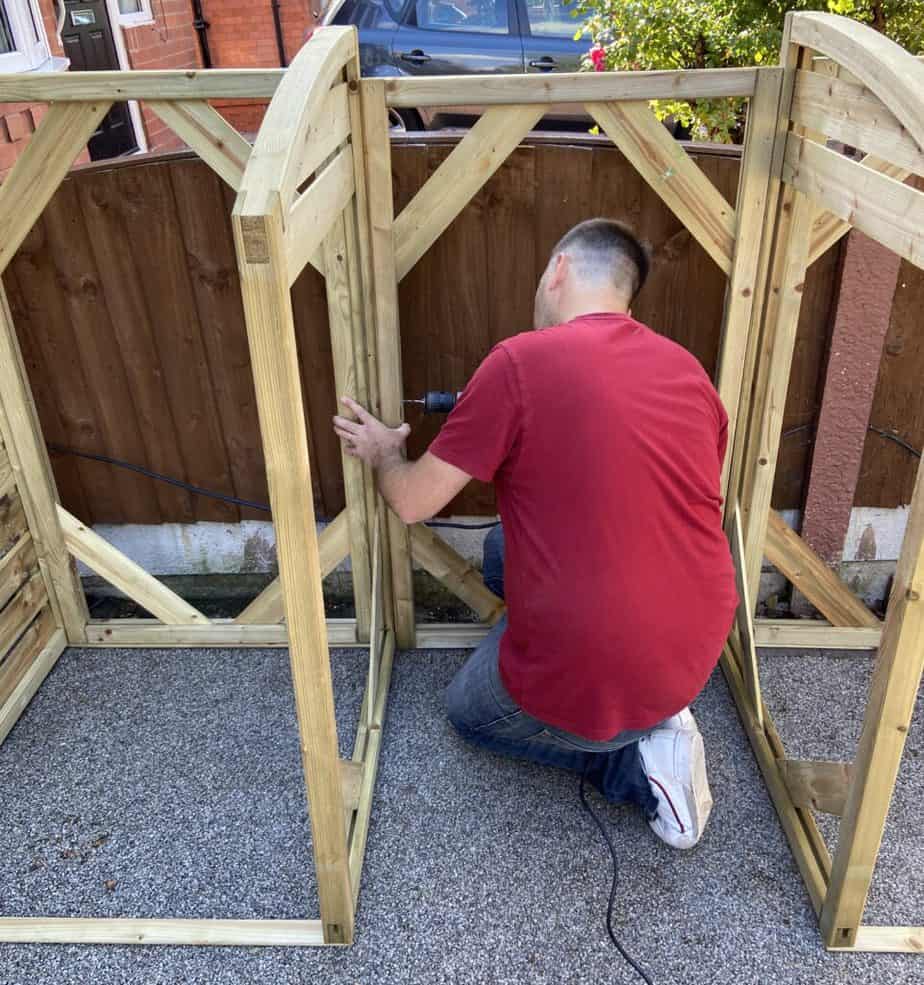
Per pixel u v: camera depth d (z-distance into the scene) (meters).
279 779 2.11
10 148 2.95
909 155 1.32
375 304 2.07
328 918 1.68
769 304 2.07
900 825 1.96
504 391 1.57
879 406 2.42
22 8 3.62
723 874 1.84
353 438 1.97
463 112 3.82
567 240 1.74
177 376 2.49
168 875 1.87
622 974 1.64
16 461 2.29
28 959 1.69
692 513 1.63
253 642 2.56
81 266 2.33
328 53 1.44
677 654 1.64
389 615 2.51
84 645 2.58
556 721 1.70
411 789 2.06
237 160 1.91
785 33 1.80
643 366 1.60
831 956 1.67
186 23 7.56
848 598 2.50
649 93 1.84
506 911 1.77
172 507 2.72
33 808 2.04
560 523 1.58
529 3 4.36
